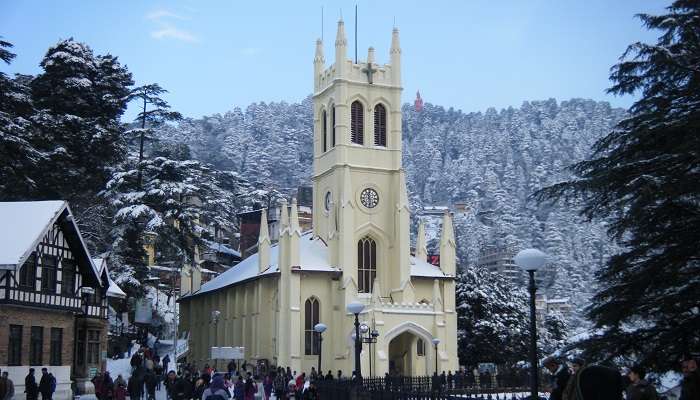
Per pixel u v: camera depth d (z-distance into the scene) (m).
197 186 98.00
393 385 51.62
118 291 72.81
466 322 108.75
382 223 102.12
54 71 92.94
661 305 34.12
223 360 106.50
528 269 27.06
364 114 104.06
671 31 36.34
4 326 52.16
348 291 96.06
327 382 54.31
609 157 36.41
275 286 99.62
